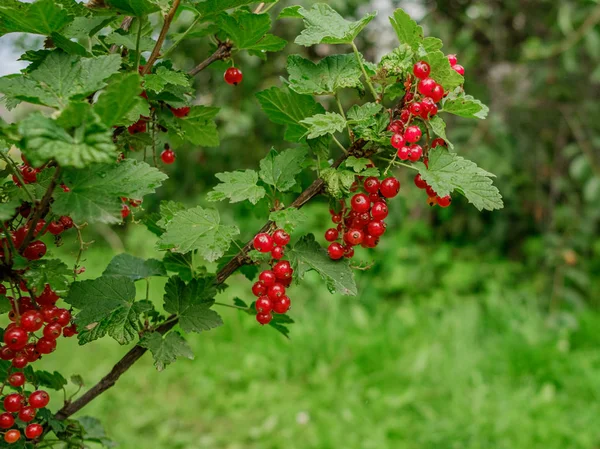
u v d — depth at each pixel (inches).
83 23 46.8
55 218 40.0
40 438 49.8
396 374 147.6
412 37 46.1
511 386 142.9
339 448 123.4
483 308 187.3
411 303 188.1
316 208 207.6
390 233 205.8
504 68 196.1
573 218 181.2
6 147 46.3
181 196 211.8
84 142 33.0
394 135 44.8
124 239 239.1
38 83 39.4
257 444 128.9
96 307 45.8
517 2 188.7
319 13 51.1
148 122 53.4
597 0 147.5
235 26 50.6
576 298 175.2
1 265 40.7
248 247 50.1
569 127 188.9
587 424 126.6
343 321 173.3
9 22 42.4
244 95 187.6
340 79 49.6
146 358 159.9
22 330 40.5
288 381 152.7
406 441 125.6
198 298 49.4
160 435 129.3
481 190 44.6
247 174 50.2
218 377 153.2
